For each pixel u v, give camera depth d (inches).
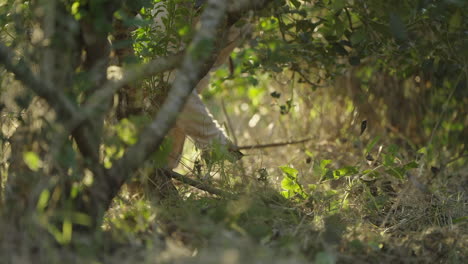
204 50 87.9
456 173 162.9
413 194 137.9
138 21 96.6
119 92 117.6
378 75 196.7
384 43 148.6
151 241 95.8
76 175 94.3
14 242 83.6
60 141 88.7
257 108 228.2
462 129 185.0
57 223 95.3
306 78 177.0
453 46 146.8
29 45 103.5
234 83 217.3
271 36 158.1
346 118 201.3
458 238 113.1
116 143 98.6
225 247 86.0
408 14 134.3
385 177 149.9
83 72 93.1
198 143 153.9
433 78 179.9
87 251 86.8
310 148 196.2
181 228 103.7
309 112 208.7
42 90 86.8
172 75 142.8
